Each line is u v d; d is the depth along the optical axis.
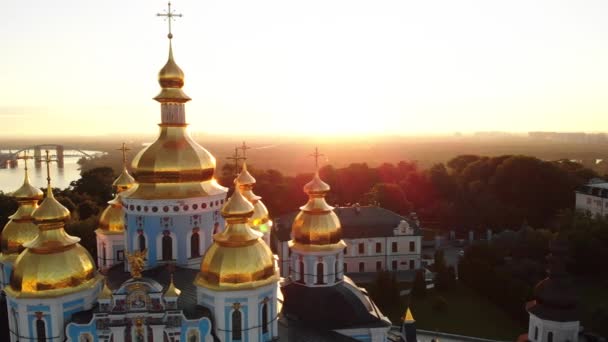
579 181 141.00
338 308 47.31
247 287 36.28
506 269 86.44
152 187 42.84
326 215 50.94
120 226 52.22
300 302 48.69
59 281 36.38
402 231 101.12
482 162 162.75
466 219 131.38
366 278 96.44
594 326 66.50
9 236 52.69
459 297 85.38
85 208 118.31
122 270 44.78
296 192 146.50
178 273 41.41
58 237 37.78
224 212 37.59
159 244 42.50
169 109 43.78
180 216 42.41
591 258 90.50
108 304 34.94
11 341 38.47
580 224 97.38
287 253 94.44
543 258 92.69
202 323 36.06
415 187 154.50
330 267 50.31
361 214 104.81
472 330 71.81
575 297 44.03
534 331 45.28
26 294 35.84
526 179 138.38
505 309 78.44
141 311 34.50
